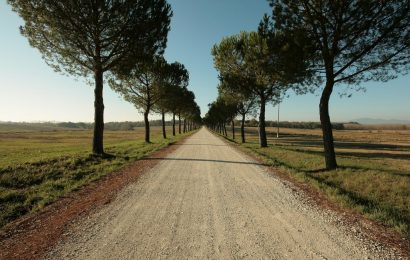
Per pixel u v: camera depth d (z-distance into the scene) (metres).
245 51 19.25
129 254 4.34
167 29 17.42
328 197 7.96
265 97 26.45
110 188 9.20
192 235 5.11
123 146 25.98
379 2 10.30
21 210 6.92
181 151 22.30
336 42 11.59
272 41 13.10
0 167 11.05
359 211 6.58
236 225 5.65
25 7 13.73
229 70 25.58
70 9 14.16
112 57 17.62
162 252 4.40
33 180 10.01
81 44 15.53
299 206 7.06
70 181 10.16
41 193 8.41
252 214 6.38
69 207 7.11
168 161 15.96
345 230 5.41
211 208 6.84
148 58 17.53
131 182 10.08
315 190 8.90
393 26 10.35
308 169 13.33
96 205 7.20
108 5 14.78
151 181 10.20
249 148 25.58
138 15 15.49
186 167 13.69
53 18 14.01
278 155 19.39
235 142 37.84
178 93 35.59
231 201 7.48
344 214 6.44
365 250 4.51
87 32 15.48
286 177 11.20
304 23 11.92
